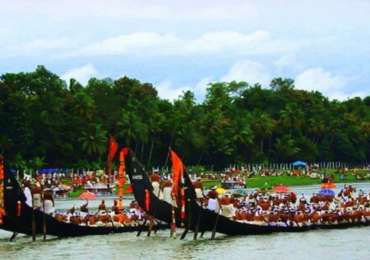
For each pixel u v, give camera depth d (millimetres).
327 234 103688
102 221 106188
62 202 176750
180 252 88312
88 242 97500
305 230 107812
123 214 108938
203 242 96625
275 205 118000
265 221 105750
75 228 102688
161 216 102312
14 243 97375
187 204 98438
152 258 84438
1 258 85438
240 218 105750
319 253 86688
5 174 96938
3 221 97875
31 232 100062
